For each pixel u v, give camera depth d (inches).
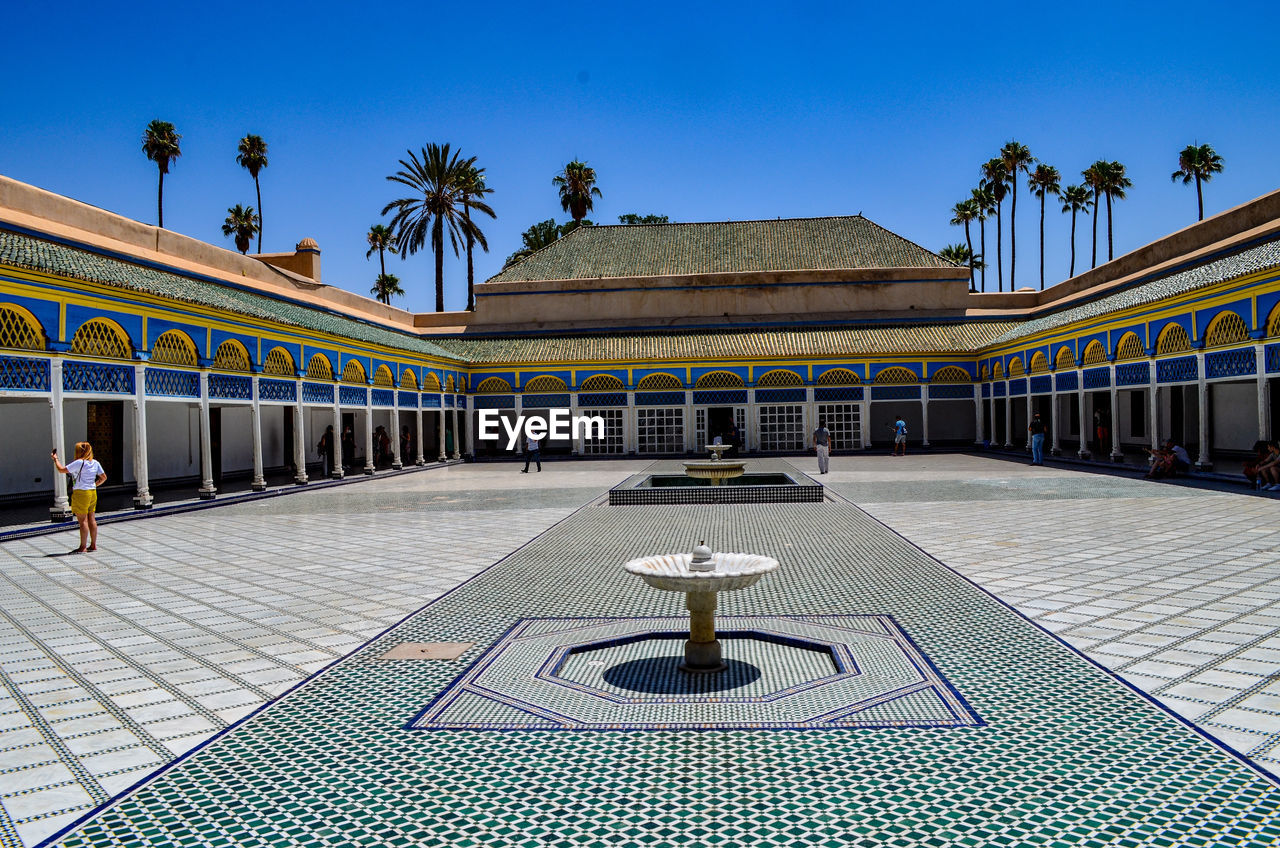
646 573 177.9
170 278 579.5
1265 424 511.2
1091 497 492.4
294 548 368.8
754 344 1074.1
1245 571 266.4
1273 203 647.1
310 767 131.8
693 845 103.3
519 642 202.5
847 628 208.5
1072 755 129.6
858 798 116.3
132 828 112.0
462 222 1535.4
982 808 112.3
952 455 967.0
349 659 192.7
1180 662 175.3
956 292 1146.7
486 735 144.0
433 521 459.2
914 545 335.0
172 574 307.7
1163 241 799.7
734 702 159.0
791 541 353.4
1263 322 506.9
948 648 189.6
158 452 687.7
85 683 177.9
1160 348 629.3
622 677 177.0
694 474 606.2
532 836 107.0
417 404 940.6
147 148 1612.9
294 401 677.9
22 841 108.9
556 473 831.7
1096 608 223.5
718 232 1311.5
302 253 935.0
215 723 152.9
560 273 1244.5
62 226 567.5
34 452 578.6
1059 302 1006.4
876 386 1041.5
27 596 270.1
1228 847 100.7
